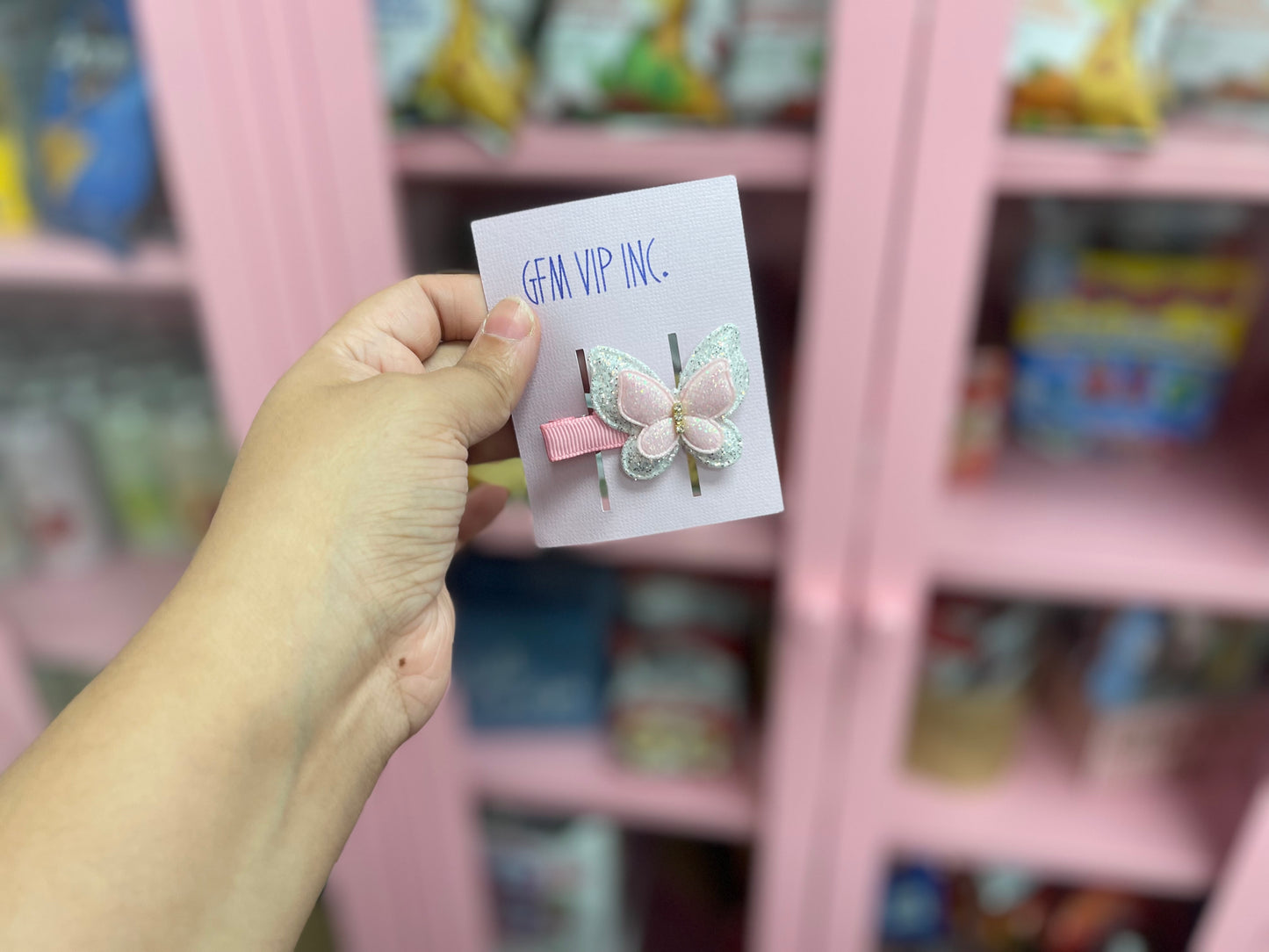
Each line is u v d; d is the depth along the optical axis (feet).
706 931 1.89
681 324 0.73
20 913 0.51
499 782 1.42
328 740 0.65
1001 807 1.36
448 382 0.67
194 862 0.56
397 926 1.46
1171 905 1.53
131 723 0.55
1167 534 1.15
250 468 0.64
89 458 1.47
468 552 1.54
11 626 1.35
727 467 0.75
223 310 1.04
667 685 1.38
